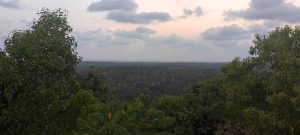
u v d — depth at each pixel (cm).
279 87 1830
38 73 1541
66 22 1708
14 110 1530
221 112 2725
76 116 1791
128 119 1608
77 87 1847
